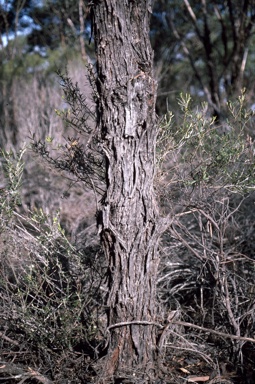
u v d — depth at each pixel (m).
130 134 2.84
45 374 3.13
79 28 11.72
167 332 3.16
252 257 4.26
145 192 2.91
